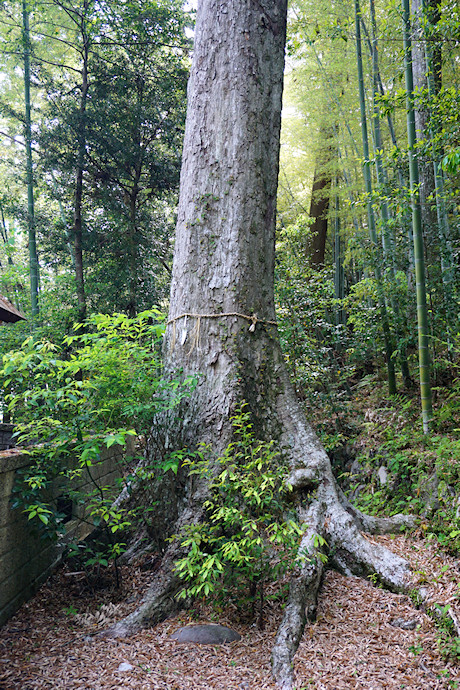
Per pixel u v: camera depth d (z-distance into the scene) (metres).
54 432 3.26
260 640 2.85
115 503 4.08
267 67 4.29
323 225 12.77
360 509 4.86
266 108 4.25
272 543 3.45
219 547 3.20
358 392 7.42
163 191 12.55
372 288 6.28
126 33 11.28
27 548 3.34
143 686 2.46
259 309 4.08
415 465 4.62
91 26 10.69
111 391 3.31
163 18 10.88
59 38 12.16
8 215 11.73
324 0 8.73
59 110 11.20
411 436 5.07
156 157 11.98
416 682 2.44
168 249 13.06
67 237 11.48
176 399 3.48
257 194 4.14
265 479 2.85
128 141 11.55
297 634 2.80
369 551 3.47
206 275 4.04
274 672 2.56
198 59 4.32
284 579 3.30
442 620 2.81
